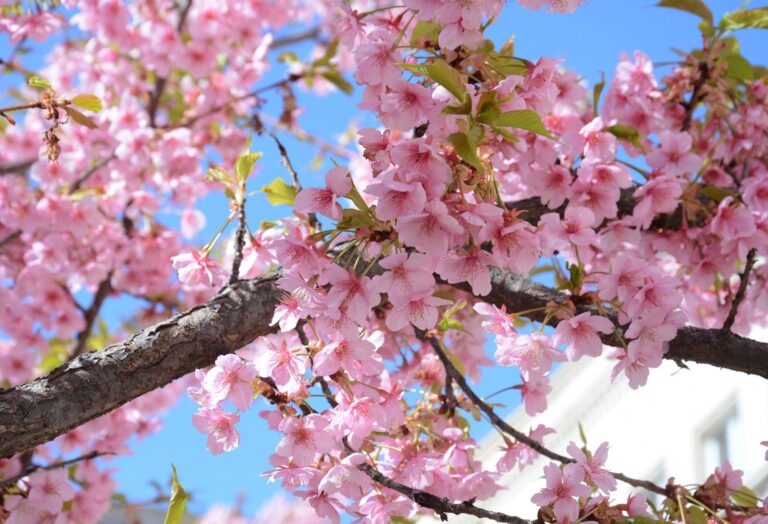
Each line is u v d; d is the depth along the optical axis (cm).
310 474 296
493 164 294
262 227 353
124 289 732
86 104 332
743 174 478
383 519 315
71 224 668
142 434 650
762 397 1148
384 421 294
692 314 467
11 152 789
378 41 294
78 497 575
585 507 302
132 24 756
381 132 278
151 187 737
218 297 315
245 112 777
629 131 409
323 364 283
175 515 307
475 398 372
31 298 695
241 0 749
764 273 444
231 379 290
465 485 351
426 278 269
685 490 331
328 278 271
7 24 583
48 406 282
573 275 317
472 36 285
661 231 424
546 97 304
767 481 1103
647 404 1334
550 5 284
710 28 462
